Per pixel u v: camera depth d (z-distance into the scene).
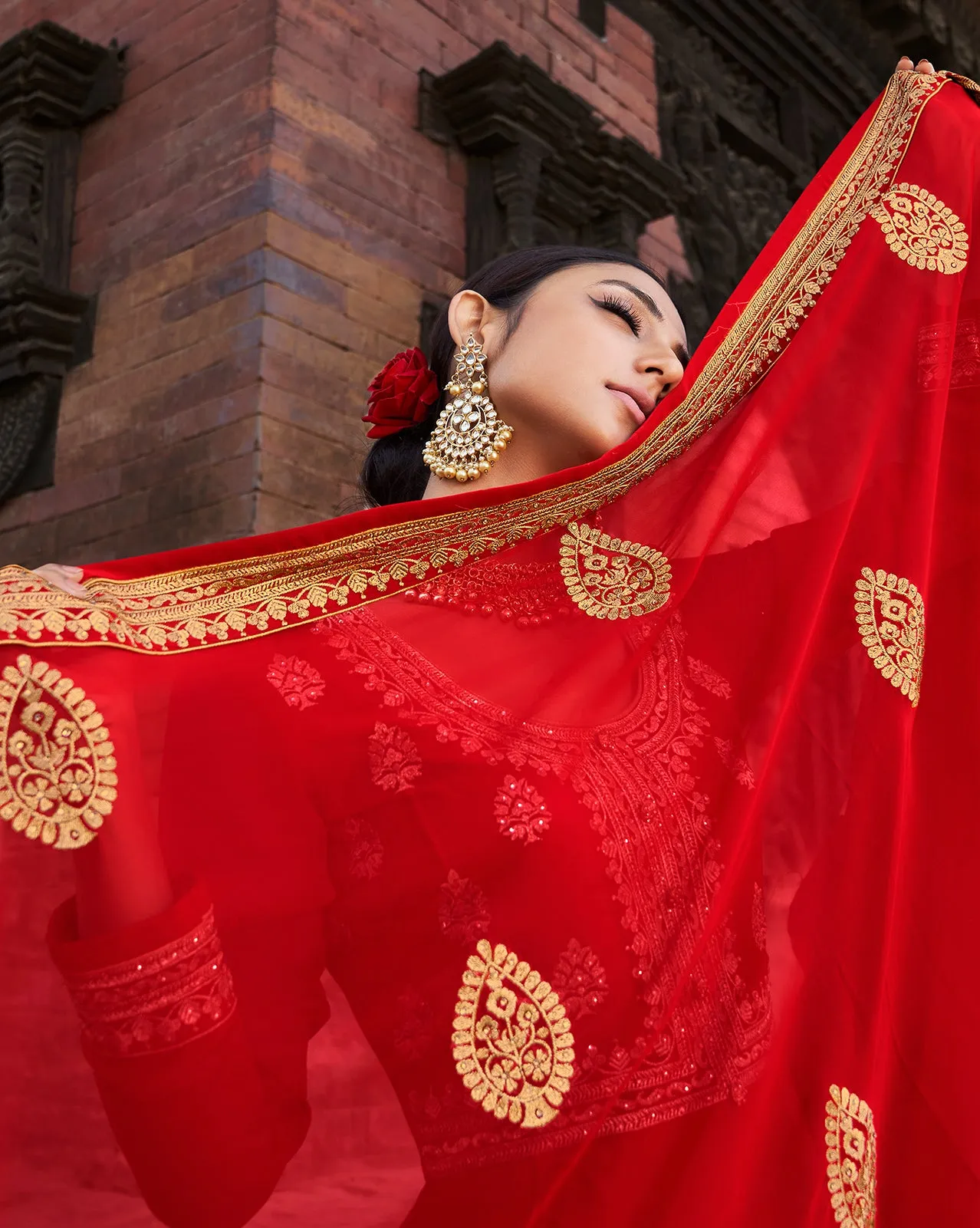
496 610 1.03
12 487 5.27
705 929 0.89
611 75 6.50
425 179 5.38
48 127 5.53
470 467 1.29
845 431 1.13
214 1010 0.77
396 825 0.89
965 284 1.26
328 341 4.79
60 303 5.23
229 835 0.84
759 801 0.98
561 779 0.92
